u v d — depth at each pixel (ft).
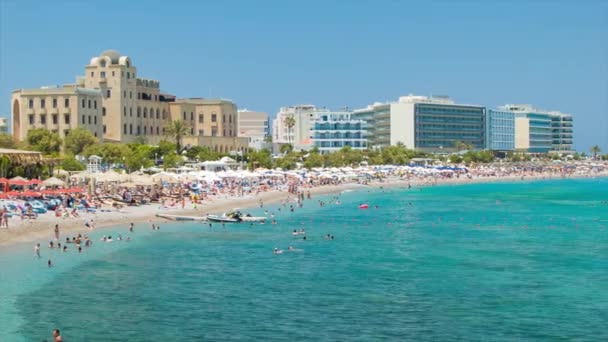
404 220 428.56
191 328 176.14
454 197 649.20
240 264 262.06
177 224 386.93
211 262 265.34
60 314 187.32
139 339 167.22
